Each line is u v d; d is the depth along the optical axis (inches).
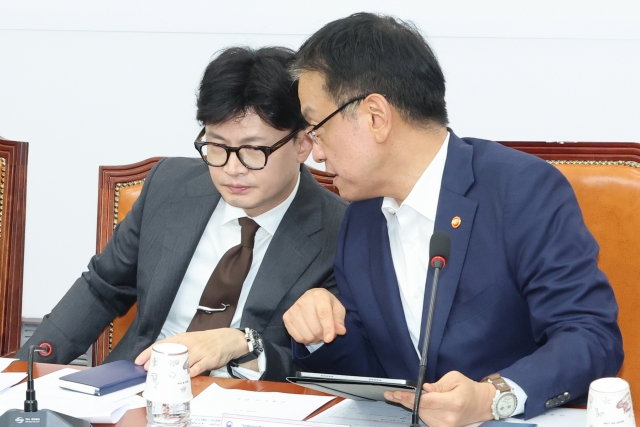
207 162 90.2
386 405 69.8
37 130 142.9
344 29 75.5
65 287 144.5
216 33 137.6
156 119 140.6
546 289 72.2
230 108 86.4
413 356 79.4
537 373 65.9
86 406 67.1
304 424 59.6
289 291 92.2
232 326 94.2
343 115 74.9
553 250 73.0
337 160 76.9
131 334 98.1
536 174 76.4
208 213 97.7
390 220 82.5
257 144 88.0
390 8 133.1
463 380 63.1
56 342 97.5
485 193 77.6
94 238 143.2
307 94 76.5
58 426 59.6
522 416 65.6
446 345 77.0
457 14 131.2
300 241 94.1
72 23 140.1
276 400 70.5
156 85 139.8
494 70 131.4
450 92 132.9
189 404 61.0
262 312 91.4
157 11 138.2
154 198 100.7
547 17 128.9
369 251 84.1
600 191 90.7
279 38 136.4
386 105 74.5
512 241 74.9
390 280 81.0
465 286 77.0
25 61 141.8
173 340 81.6
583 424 64.3
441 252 67.4
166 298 95.3
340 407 69.5
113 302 102.0
